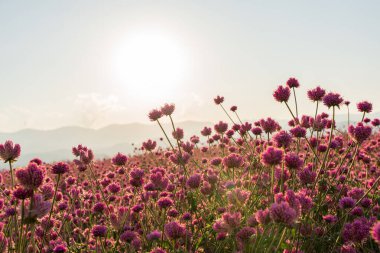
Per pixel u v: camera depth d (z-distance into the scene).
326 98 0.60
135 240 0.60
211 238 0.63
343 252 0.51
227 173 0.88
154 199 0.78
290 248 0.50
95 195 0.97
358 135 0.60
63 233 0.80
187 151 0.84
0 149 0.51
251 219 0.52
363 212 0.60
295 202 0.44
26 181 0.44
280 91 0.69
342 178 0.77
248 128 1.02
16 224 0.53
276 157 0.51
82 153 0.81
